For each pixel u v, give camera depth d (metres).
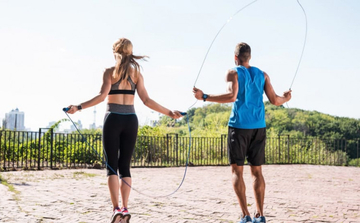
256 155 3.79
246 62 3.90
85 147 13.12
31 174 9.48
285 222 4.37
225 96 3.66
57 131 14.09
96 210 4.88
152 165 14.28
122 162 3.58
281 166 13.84
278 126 42.94
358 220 4.53
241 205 3.77
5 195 5.83
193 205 5.44
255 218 3.74
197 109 37.19
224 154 16.61
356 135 41.84
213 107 37.06
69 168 11.77
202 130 21.64
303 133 41.69
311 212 5.01
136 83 3.69
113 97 3.58
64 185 7.41
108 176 3.49
